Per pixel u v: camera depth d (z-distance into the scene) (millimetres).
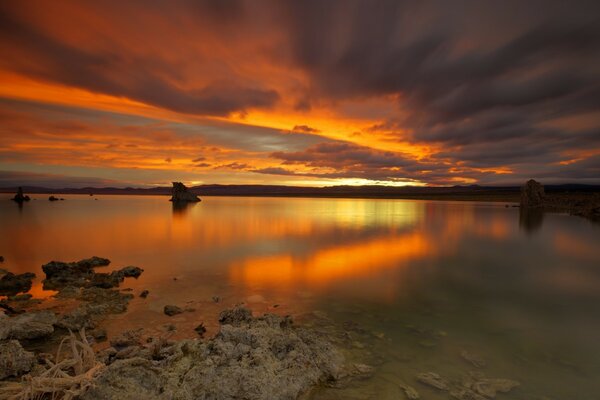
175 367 6984
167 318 11492
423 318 11789
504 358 8906
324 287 15492
